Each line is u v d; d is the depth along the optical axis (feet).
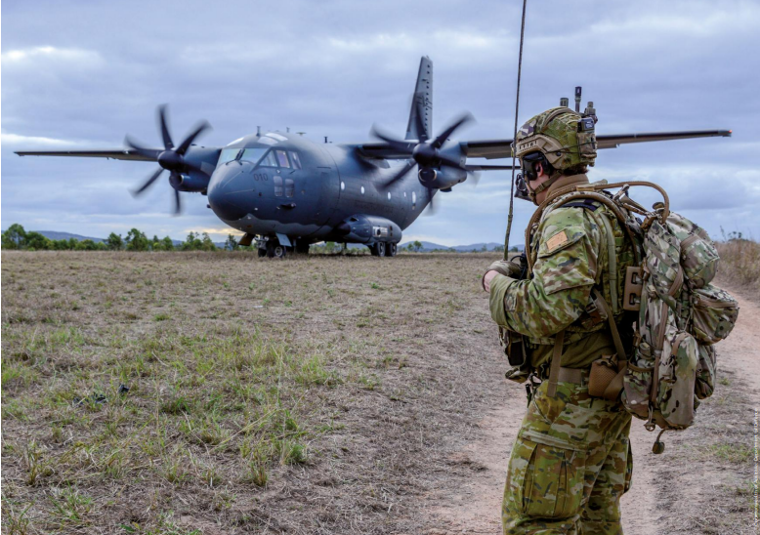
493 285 6.76
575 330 6.53
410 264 64.90
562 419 6.55
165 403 14.26
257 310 30.12
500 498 12.03
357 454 13.15
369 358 21.36
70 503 9.34
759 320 34.96
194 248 119.85
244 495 10.55
